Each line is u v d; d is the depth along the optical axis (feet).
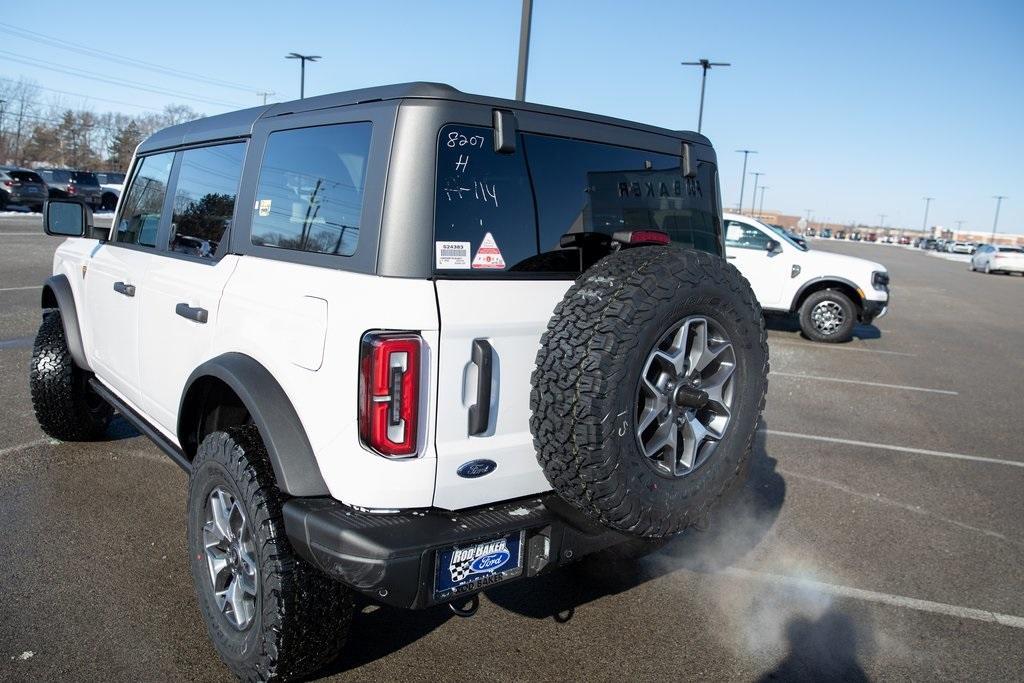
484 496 8.54
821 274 39.86
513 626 11.12
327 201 8.81
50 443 17.01
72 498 14.29
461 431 8.21
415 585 7.68
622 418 7.89
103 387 14.97
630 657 10.51
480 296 8.24
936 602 12.58
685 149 11.25
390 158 8.09
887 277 40.29
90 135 248.73
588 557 12.25
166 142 12.96
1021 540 15.33
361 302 7.87
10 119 227.20
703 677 10.15
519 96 27.66
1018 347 43.60
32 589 11.12
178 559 12.23
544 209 9.15
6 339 26.68
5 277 40.65
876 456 20.74
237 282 9.76
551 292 8.93
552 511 8.75
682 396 8.48
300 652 8.55
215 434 9.39
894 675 10.45
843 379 31.40
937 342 43.57
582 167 9.69
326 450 8.16
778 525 15.56
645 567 13.33
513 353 8.54
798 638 11.24
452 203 8.27
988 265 138.31
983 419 25.68
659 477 8.49
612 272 8.16
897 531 15.51
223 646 9.21
